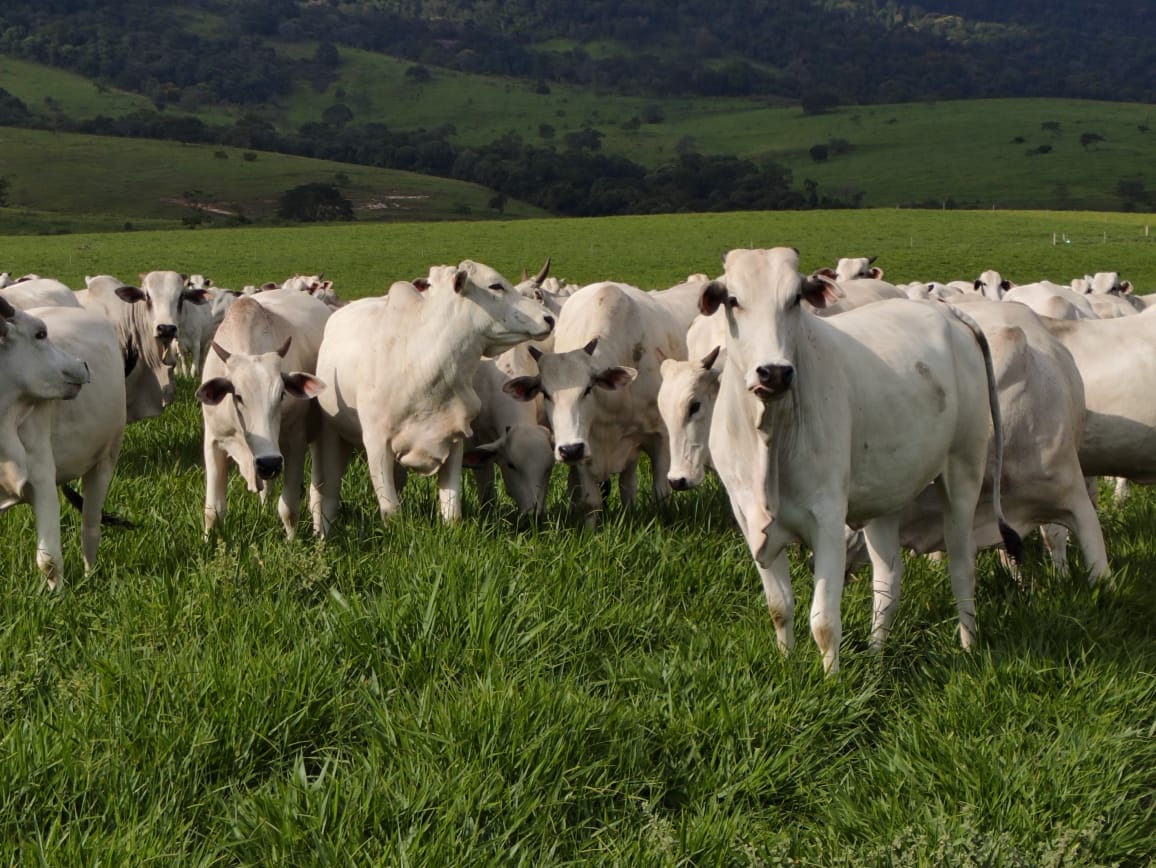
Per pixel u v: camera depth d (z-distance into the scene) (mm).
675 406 9281
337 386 10500
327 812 5238
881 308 7812
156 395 15602
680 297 12648
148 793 5418
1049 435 8344
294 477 10141
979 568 8883
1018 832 5375
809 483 6820
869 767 5926
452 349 9797
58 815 5129
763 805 5797
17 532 9336
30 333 8109
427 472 10180
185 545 9141
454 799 5324
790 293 6406
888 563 7758
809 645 7148
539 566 7965
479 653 6680
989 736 6051
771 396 6305
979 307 9000
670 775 5887
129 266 59375
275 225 110750
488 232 81250
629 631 7348
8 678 6422
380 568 8203
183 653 6484
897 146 179750
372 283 52438
